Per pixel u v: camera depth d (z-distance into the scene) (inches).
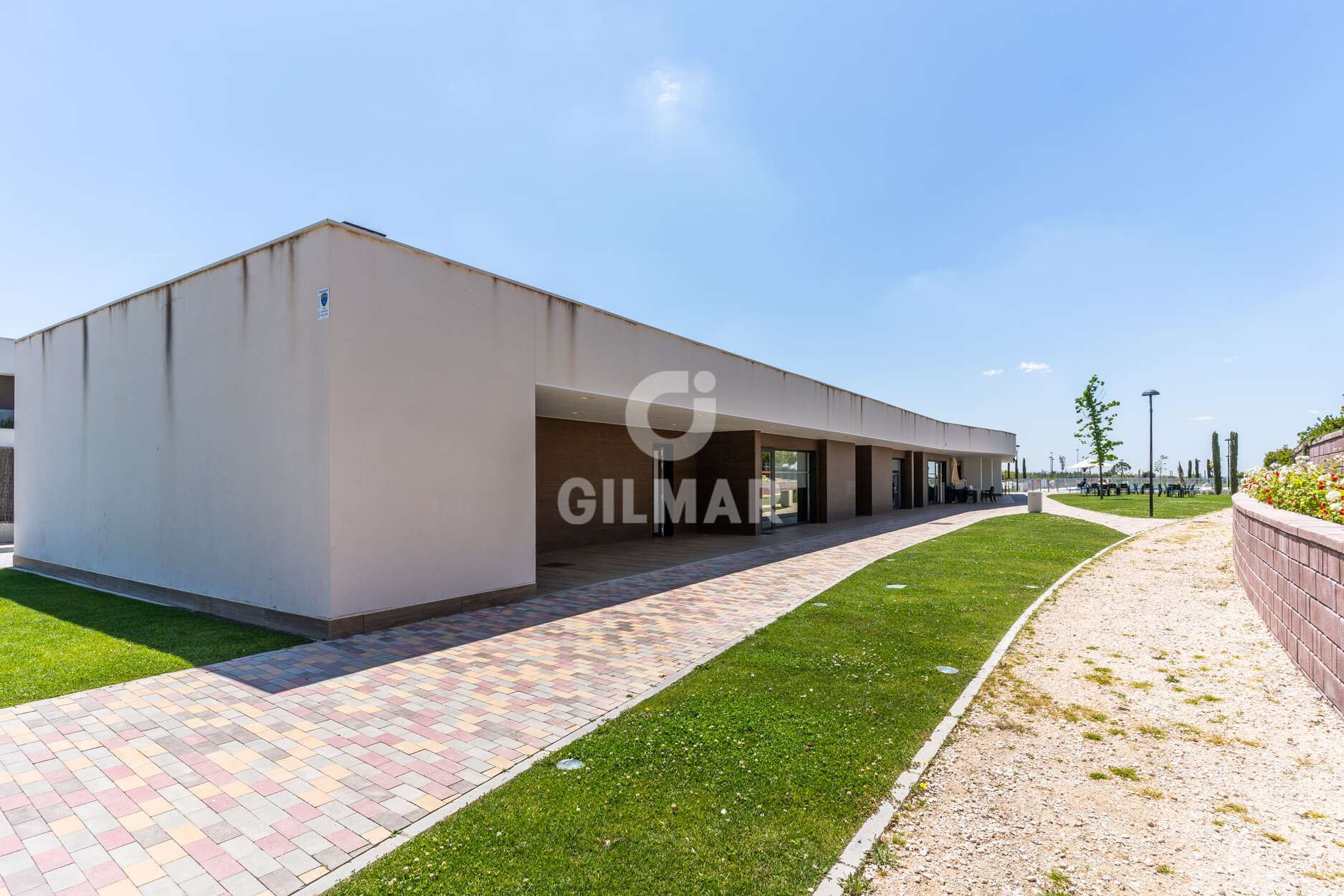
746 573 431.5
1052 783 142.9
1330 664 181.9
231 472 299.4
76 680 210.8
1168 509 964.0
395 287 284.8
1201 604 309.0
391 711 187.3
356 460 267.0
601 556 517.7
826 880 108.0
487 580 325.1
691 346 494.3
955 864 112.8
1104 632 268.5
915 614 303.9
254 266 291.4
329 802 136.0
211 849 118.7
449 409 307.6
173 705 190.2
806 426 677.3
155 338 346.9
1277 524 237.9
